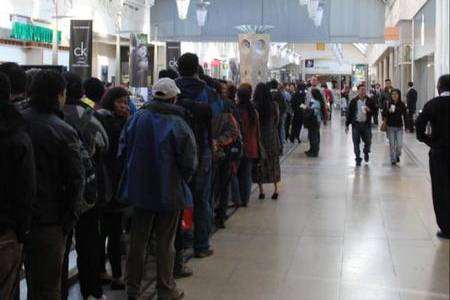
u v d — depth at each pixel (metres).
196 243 6.46
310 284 5.62
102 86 5.61
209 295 5.33
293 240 7.21
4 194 3.35
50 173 3.81
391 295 5.32
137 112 5.02
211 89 6.61
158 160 4.79
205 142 6.04
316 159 15.62
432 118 7.20
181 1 19.36
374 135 22.86
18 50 16.45
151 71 18.89
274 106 9.77
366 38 26.09
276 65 37.88
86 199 4.18
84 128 4.65
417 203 9.48
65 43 18.08
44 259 3.86
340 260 6.38
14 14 15.83
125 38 22.92
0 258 3.36
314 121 16.14
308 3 19.92
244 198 9.24
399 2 29.20
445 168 7.18
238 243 7.07
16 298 4.54
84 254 5.03
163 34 26.34
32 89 3.88
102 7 20.98
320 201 9.69
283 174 12.80
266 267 6.14
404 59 28.27
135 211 5.04
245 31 17.06
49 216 3.81
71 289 5.51
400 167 13.94
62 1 17.59
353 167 13.98
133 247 5.06
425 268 6.09
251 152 8.93
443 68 16.94
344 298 5.25
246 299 5.23
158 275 5.08
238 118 7.56
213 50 34.50
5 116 3.38
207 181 6.31
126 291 5.14
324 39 26.20
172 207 4.83
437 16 17.66
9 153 3.34
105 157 5.28
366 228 7.80
